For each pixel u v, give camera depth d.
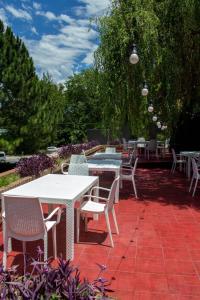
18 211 3.43
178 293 3.08
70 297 1.72
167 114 8.35
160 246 4.23
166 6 6.84
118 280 3.32
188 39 7.03
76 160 7.39
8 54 15.70
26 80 16.34
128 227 5.02
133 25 6.59
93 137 19.84
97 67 6.95
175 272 3.51
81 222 5.25
